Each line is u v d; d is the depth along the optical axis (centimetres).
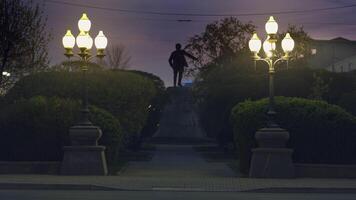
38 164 2228
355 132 2306
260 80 3672
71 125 2336
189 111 5119
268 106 2353
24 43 2900
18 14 2858
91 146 2191
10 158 2334
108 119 2423
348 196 1731
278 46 4425
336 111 2330
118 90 2873
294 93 3597
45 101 2383
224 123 3725
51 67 3053
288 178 2153
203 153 3894
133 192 1772
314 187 1856
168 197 1633
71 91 2750
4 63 2877
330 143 2306
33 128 2325
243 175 2341
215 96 3997
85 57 2223
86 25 2184
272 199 1614
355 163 2316
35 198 1574
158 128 5038
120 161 3086
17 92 2742
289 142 2317
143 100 3072
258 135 2202
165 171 2550
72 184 1858
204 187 1883
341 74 4050
